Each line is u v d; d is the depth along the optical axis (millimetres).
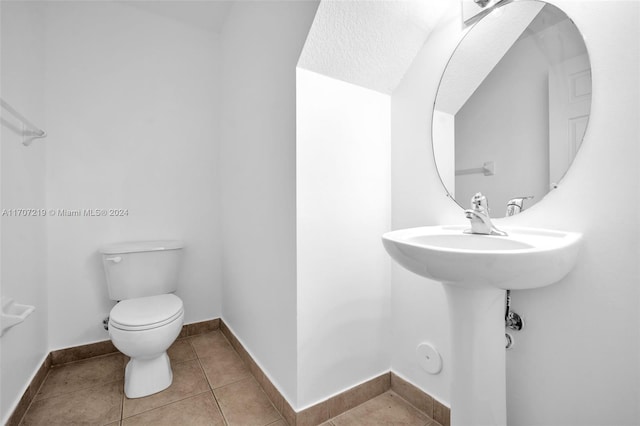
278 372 1350
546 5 963
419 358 1345
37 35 1573
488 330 905
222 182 2182
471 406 912
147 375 1437
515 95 1036
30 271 1429
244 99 1732
